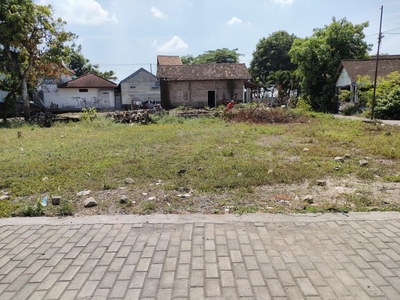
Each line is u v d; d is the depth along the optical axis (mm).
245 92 34219
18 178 5414
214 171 5590
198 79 29562
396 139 8844
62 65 21531
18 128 14977
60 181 5191
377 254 2863
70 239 3230
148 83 34438
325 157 6941
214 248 3008
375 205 4023
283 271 2613
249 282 2465
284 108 18703
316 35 28734
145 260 2812
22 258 2879
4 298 2309
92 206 4109
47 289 2414
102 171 5793
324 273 2578
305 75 28469
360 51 27344
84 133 12094
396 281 2461
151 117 16812
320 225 3467
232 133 11336
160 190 4723
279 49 42094
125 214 3854
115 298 2293
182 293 2340
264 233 3303
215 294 2320
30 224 3604
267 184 4922
